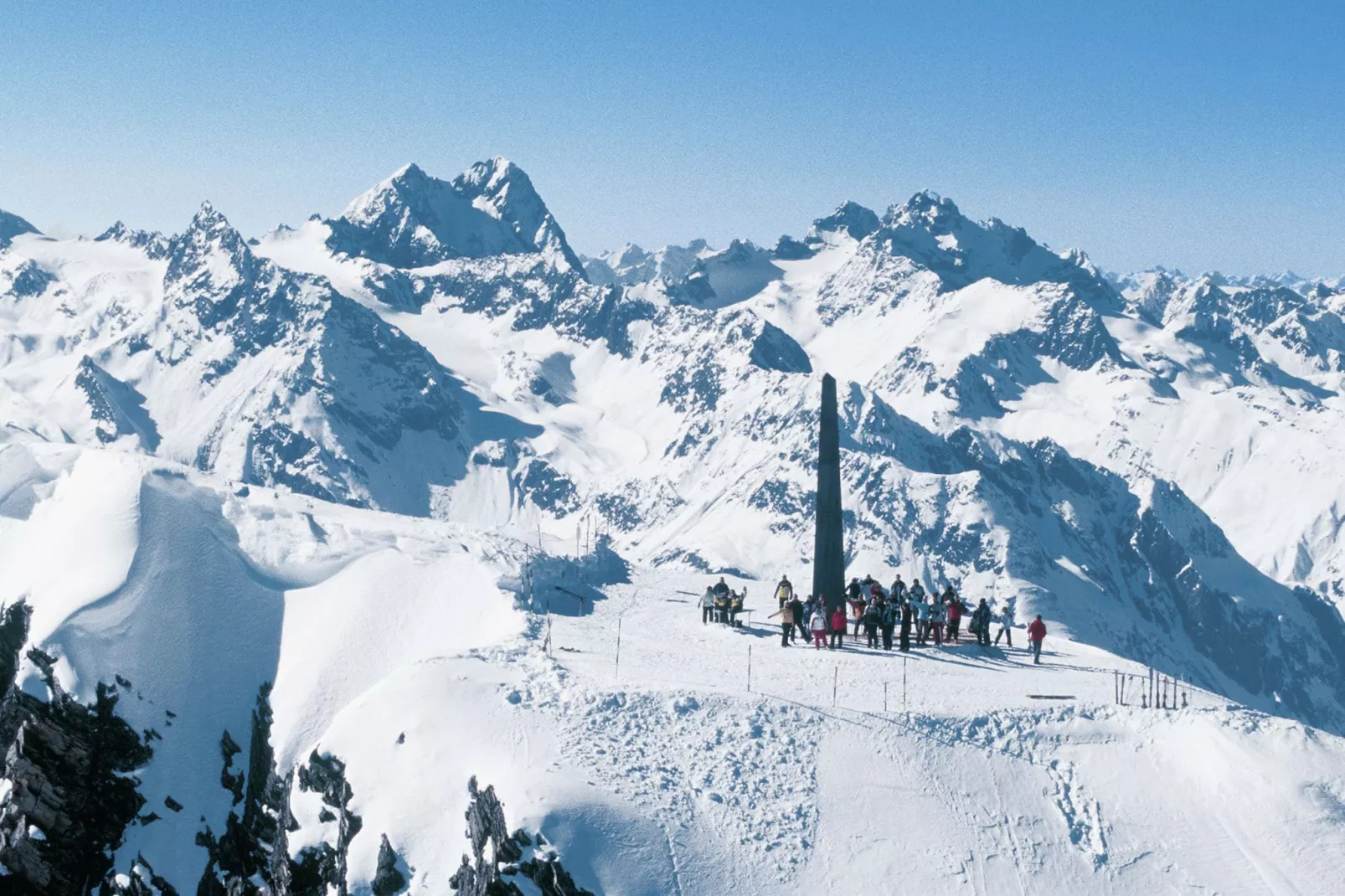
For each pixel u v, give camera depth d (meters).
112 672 61.59
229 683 64.88
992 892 49.44
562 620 70.44
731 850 48.72
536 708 54.00
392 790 50.94
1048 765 55.81
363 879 48.72
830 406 76.94
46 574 68.38
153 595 67.12
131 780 58.88
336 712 63.91
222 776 60.94
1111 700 60.16
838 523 76.81
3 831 57.97
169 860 57.28
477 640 67.69
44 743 59.00
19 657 63.09
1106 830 52.97
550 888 45.62
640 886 46.25
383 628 69.19
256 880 56.56
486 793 49.19
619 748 52.34
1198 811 54.06
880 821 51.38
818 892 48.06
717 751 53.41
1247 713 58.78
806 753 54.12
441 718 53.09
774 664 64.25
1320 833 52.62
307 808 52.72
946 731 56.34
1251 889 50.69
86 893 56.91
